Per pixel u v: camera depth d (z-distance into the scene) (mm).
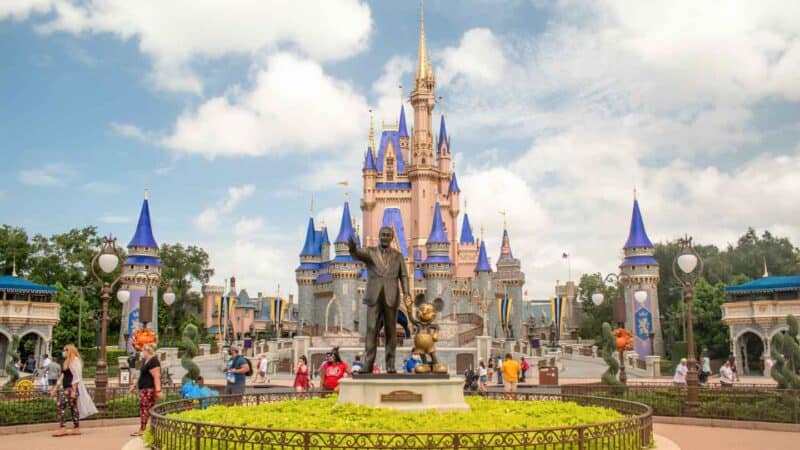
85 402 19734
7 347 65062
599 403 17844
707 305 76062
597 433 11109
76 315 82438
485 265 121375
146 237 81938
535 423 13094
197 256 121750
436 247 114062
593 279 128250
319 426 12328
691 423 22547
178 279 116438
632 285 83000
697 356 73375
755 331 60781
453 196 134625
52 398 21609
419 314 16359
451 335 84688
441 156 136125
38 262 89000
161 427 12039
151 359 18828
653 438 13445
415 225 128375
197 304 120500
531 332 153125
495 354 79625
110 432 20312
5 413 20375
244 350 71062
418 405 15086
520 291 126688
